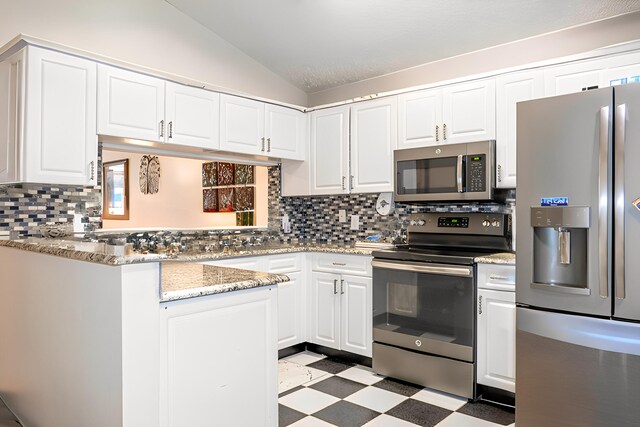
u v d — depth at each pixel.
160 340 1.43
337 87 4.13
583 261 1.99
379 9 2.97
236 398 1.65
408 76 3.65
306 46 3.55
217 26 3.48
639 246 1.79
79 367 1.61
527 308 2.13
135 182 5.78
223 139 3.29
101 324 1.45
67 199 2.82
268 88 3.97
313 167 3.87
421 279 2.79
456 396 2.65
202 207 5.06
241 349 1.67
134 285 1.37
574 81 2.61
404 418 2.36
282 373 3.01
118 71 2.71
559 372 2.01
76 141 2.52
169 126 2.96
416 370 2.79
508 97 2.83
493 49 3.19
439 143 3.12
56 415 1.81
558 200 2.01
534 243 2.10
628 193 1.81
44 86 2.39
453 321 2.65
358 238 3.88
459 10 2.85
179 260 2.76
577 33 2.84
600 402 1.89
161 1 3.25
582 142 1.95
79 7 2.86
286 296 3.37
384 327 2.96
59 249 1.66
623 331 1.82
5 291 2.34
